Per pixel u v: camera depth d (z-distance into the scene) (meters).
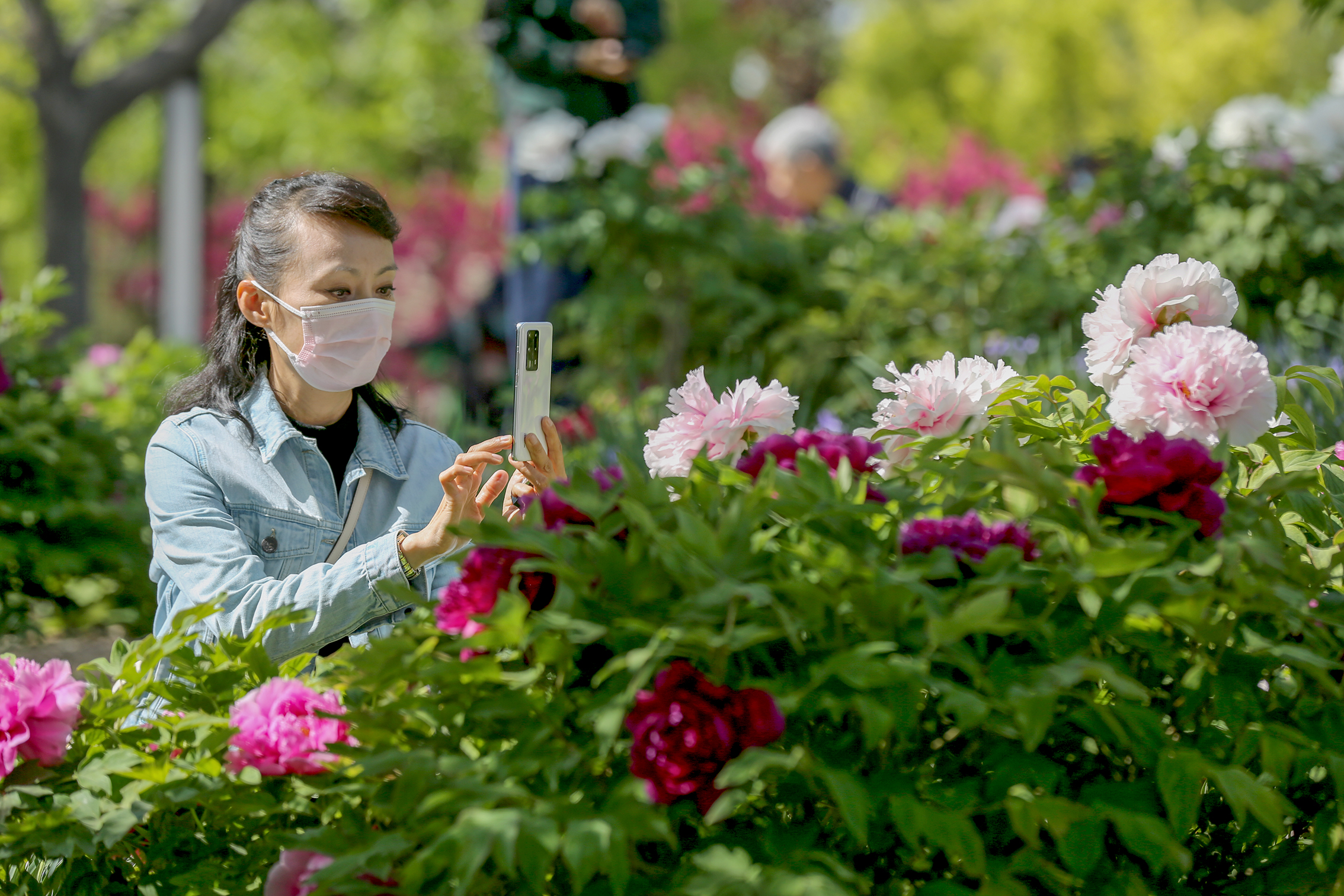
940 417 3.28
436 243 23.53
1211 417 2.88
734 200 9.48
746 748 2.37
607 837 2.22
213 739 2.75
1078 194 9.35
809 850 2.41
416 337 16.81
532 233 9.27
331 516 4.21
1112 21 35.59
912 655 2.44
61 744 2.84
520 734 2.47
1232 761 2.59
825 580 2.40
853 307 8.91
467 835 2.21
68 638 7.48
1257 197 8.15
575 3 9.65
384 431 4.39
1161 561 2.55
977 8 35.28
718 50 29.92
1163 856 2.40
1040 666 2.47
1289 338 7.91
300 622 3.28
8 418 6.86
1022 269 8.53
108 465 7.39
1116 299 3.23
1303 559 2.92
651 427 6.74
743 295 8.98
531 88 9.89
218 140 24.39
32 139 23.88
